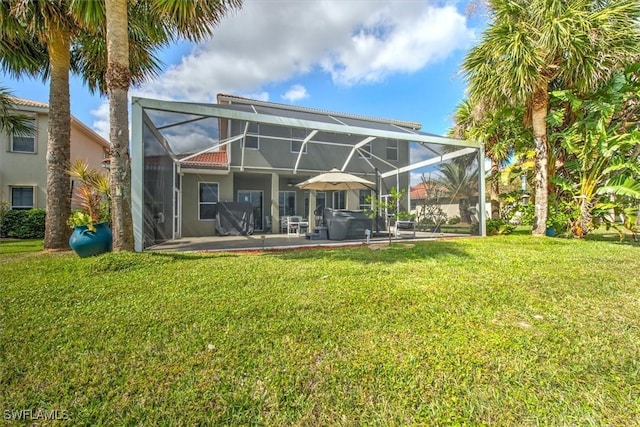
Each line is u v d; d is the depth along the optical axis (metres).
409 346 2.37
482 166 10.01
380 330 2.65
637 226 9.32
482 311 3.10
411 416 1.68
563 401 1.79
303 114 10.38
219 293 3.62
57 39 6.79
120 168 5.35
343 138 12.55
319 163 14.29
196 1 5.40
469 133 11.18
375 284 4.00
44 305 3.22
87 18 5.71
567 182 8.83
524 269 4.89
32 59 7.47
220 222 12.98
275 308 3.13
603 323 2.84
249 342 2.43
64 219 7.06
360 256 6.12
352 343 2.42
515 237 8.67
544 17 7.48
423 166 12.51
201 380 1.95
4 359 2.17
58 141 7.03
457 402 1.78
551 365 2.14
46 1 5.89
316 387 1.90
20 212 11.73
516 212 10.77
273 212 14.14
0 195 12.30
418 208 13.01
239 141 12.55
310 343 2.42
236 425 1.61
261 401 1.78
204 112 6.59
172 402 1.76
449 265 5.20
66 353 2.26
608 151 7.70
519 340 2.48
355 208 15.41
